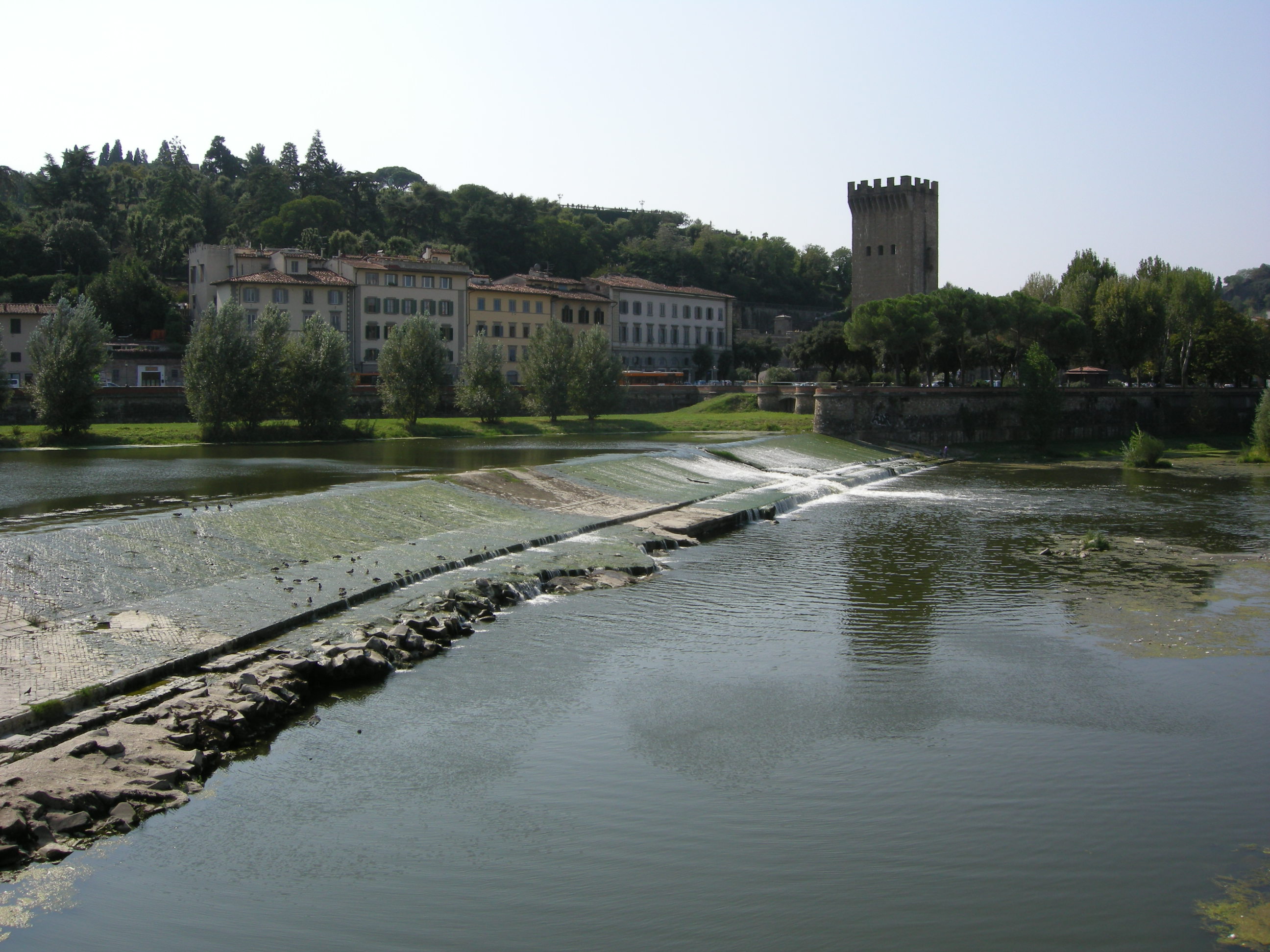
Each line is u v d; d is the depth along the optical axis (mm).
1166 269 161750
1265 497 78875
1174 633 37656
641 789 23797
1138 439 105188
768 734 27391
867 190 194125
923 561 50844
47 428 98812
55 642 29188
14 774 21062
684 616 39312
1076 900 19172
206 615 33250
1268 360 151625
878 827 22062
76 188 186375
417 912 18469
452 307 153375
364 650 31109
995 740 27109
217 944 17250
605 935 17828
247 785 23250
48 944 16922
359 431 112562
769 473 87375
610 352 135000
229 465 78688
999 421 128375
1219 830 22109
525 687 30625
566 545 51562
